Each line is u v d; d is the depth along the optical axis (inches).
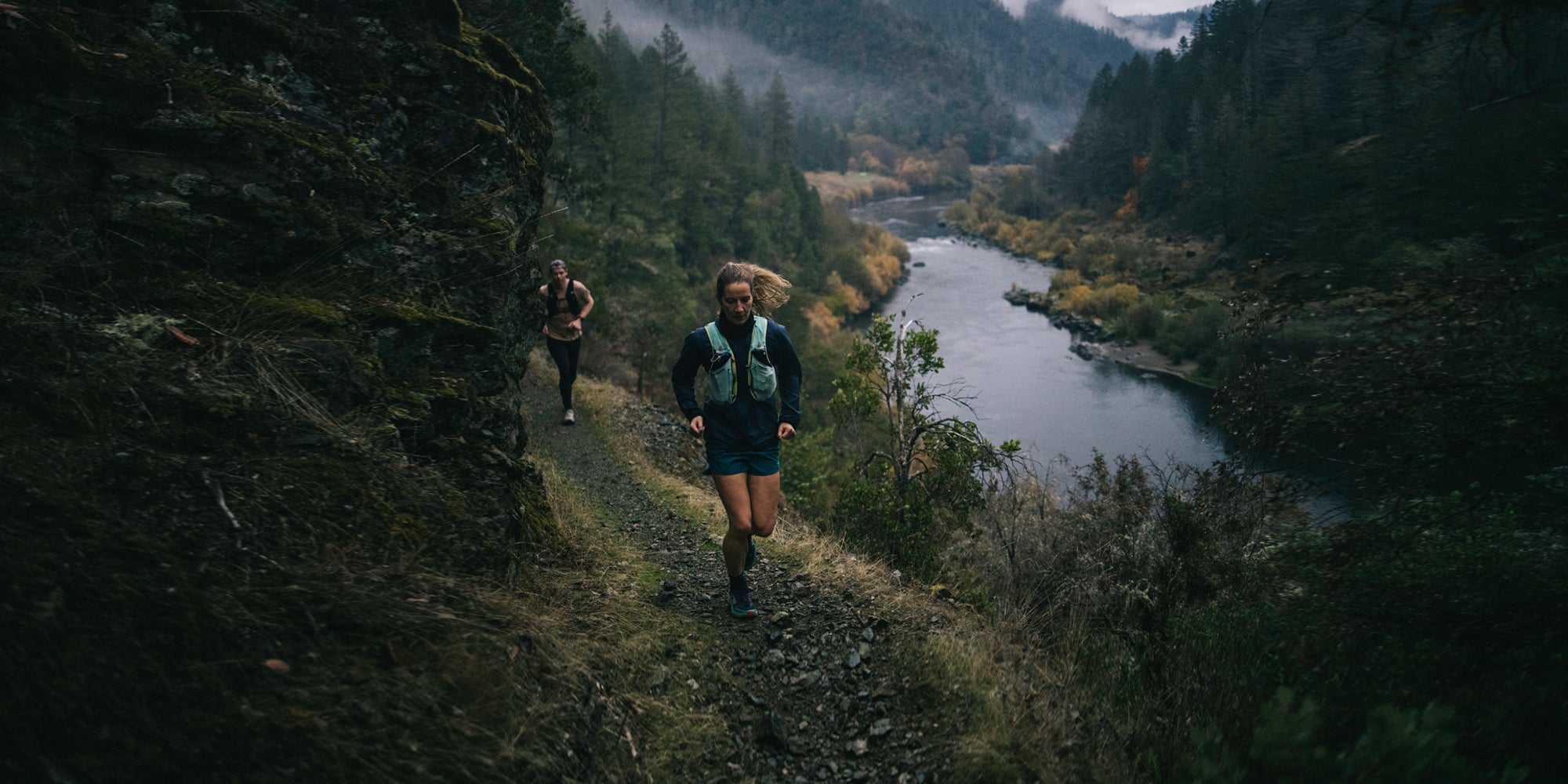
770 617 144.6
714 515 231.6
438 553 103.6
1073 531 211.5
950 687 120.1
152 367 96.3
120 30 121.1
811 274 2358.5
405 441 119.4
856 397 257.8
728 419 130.7
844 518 237.1
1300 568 172.7
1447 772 86.3
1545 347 143.6
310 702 70.2
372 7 165.6
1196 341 1501.0
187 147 119.4
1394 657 129.5
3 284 93.8
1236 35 2519.7
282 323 115.5
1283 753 93.0
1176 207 2807.6
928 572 208.2
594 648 113.4
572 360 303.4
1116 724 122.5
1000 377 1481.3
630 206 1690.5
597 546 169.0
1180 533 184.9
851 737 115.4
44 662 57.5
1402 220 547.2
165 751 58.6
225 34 137.1
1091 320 1840.6
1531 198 151.6
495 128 170.6
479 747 77.6
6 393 81.5
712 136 2994.6
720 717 116.0
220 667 67.6
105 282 102.3
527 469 156.1
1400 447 158.1
